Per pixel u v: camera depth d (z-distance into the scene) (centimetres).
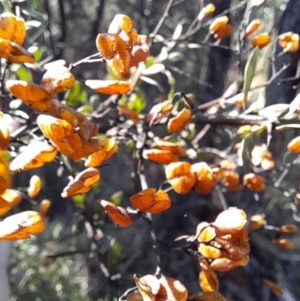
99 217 17
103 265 16
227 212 8
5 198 6
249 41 20
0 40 7
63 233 27
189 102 10
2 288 10
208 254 8
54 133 7
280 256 24
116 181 29
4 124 6
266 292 23
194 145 17
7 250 11
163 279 8
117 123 15
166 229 27
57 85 8
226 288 23
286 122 11
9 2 13
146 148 14
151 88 27
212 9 15
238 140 15
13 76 16
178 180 8
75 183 8
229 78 26
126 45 8
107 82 8
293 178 25
